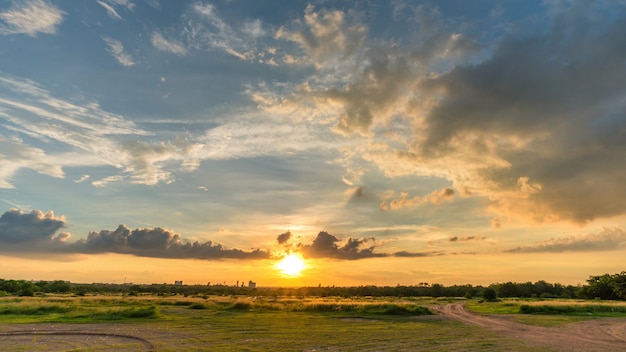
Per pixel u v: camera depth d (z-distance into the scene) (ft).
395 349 64.75
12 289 368.27
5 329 88.12
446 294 556.92
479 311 183.11
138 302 199.82
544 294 433.48
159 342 69.67
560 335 88.07
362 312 154.92
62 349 62.13
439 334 86.33
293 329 91.76
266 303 179.63
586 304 191.83
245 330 88.48
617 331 98.22
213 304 187.52
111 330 86.63
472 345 70.18
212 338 75.15
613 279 342.85
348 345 68.13
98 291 469.57
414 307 160.86
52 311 131.54
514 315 155.94
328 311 158.71
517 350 65.36
